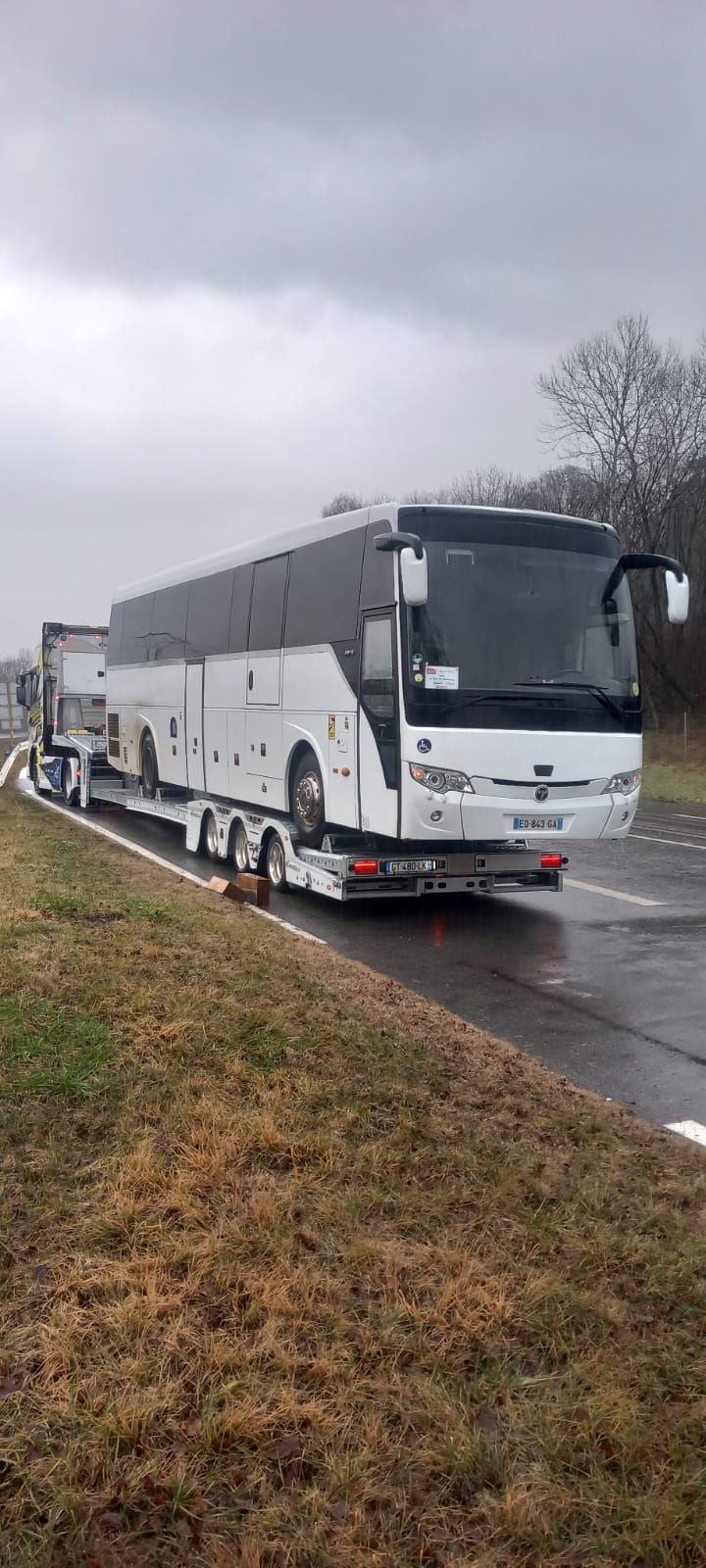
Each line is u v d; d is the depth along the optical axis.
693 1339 3.29
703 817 21.67
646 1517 2.59
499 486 47.56
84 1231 3.70
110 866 12.48
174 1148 4.35
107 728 20.25
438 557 9.44
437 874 10.17
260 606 12.40
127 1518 2.55
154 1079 5.05
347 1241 3.71
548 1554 2.50
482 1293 3.42
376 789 9.74
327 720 10.66
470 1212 3.98
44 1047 5.30
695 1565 2.51
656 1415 2.95
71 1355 3.04
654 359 37.59
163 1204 3.88
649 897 12.38
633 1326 3.36
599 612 9.97
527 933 10.26
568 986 8.24
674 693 40.41
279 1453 2.76
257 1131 4.48
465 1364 3.12
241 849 13.09
